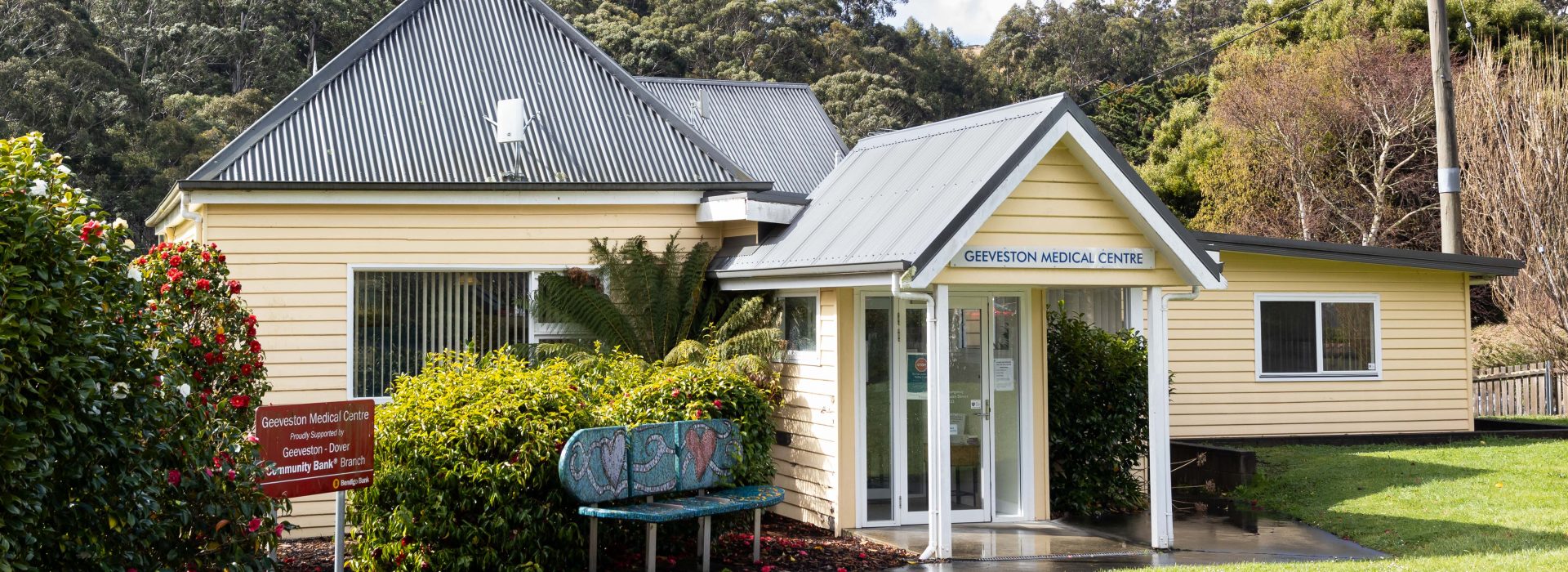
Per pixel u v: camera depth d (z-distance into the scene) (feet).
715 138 63.62
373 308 39.19
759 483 33.14
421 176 39.32
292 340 38.04
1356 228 110.32
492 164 40.57
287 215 38.17
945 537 31.48
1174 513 39.65
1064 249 32.01
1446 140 65.21
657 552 31.78
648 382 32.99
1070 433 39.96
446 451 27.78
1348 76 112.27
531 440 28.09
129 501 19.90
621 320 39.17
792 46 197.36
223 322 27.45
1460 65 110.52
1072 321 41.42
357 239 38.70
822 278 33.76
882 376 36.47
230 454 24.20
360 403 25.63
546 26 47.11
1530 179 71.00
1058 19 241.76
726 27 199.82
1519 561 28.09
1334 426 54.90
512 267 39.93
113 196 134.00
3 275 16.75
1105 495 40.29
